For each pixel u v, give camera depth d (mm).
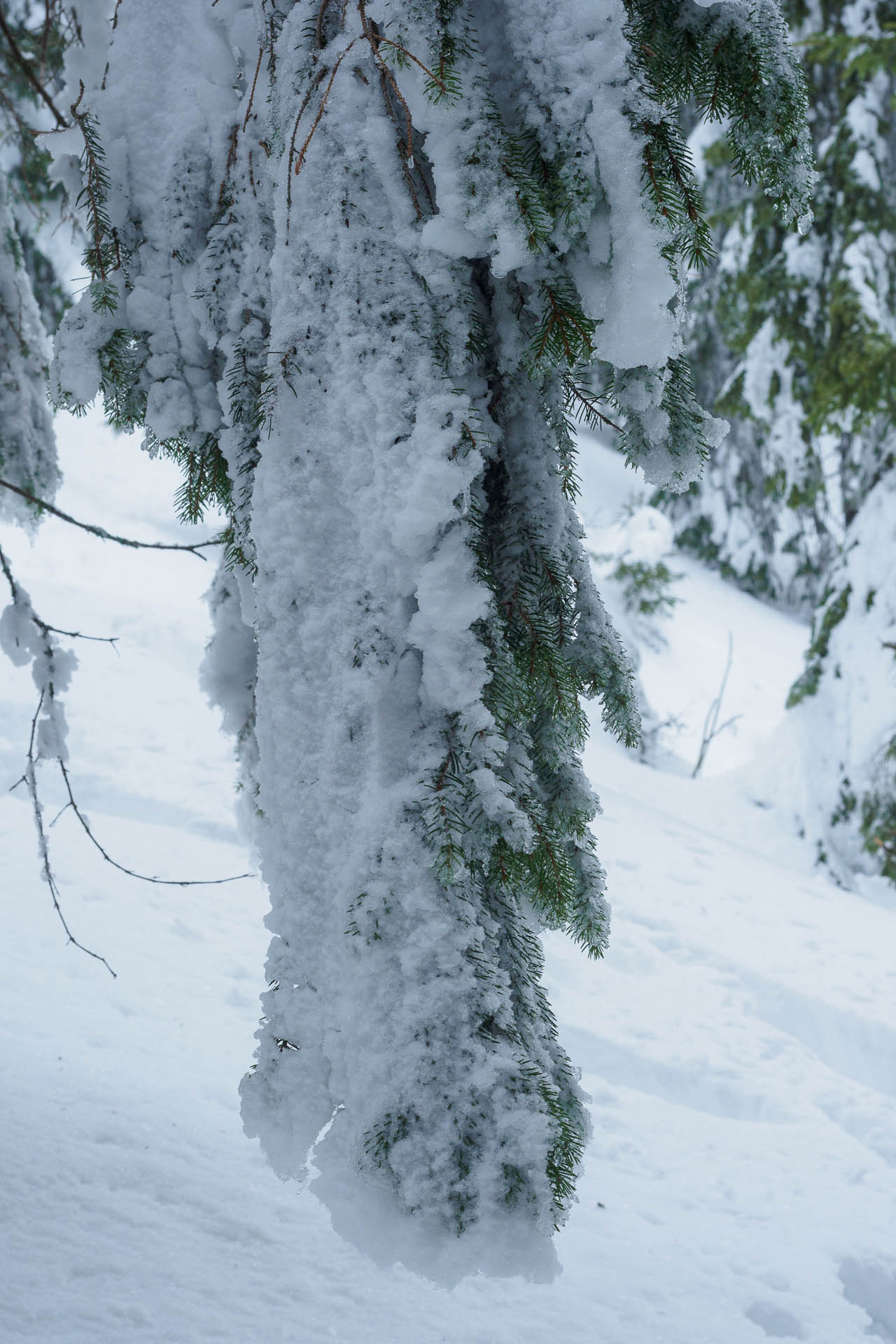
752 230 11914
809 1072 5715
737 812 11648
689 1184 4340
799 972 7000
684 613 19375
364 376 2049
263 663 2168
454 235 2006
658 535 16812
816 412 10797
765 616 20344
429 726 2068
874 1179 4598
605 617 2379
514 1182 1891
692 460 2271
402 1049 1974
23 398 3842
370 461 2057
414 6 1968
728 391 12320
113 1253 2707
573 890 2295
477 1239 1872
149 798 6902
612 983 6402
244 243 2330
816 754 11391
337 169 2084
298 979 2145
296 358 2109
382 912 2004
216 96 2352
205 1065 4090
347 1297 2795
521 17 2002
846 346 10461
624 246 1936
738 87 2129
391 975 2004
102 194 2377
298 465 2113
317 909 2119
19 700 7605
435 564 2043
